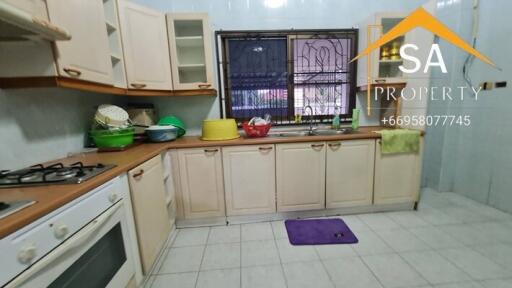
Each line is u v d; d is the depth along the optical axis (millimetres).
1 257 612
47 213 755
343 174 2162
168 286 1472
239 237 1974
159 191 1681
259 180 2105
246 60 2490
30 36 1073
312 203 2184
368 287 1400
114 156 1549
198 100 2529
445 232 1917
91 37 1430
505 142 2156
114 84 1743
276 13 2416
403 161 2191
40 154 1421
